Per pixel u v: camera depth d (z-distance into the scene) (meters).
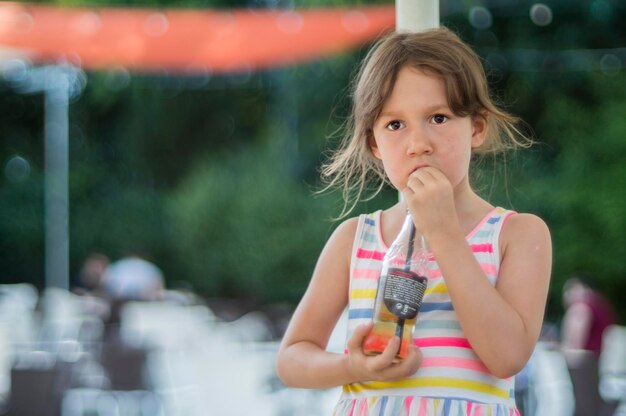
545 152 14.09
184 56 7.68
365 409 1.70
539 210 13.73
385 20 6.95
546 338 7.71
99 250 17.14
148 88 17.64
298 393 7.05
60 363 6.04
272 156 15.81
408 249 1.68
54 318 10.06
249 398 7.94
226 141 17.86
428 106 1.68
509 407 1.70
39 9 6.48
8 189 18.34
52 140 15.73
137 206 17.17
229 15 6.82
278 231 15.23
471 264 1.61
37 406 5.91
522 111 14.46
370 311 1.75
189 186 16.20
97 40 7.16
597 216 13.53
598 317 6.65
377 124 1.74
